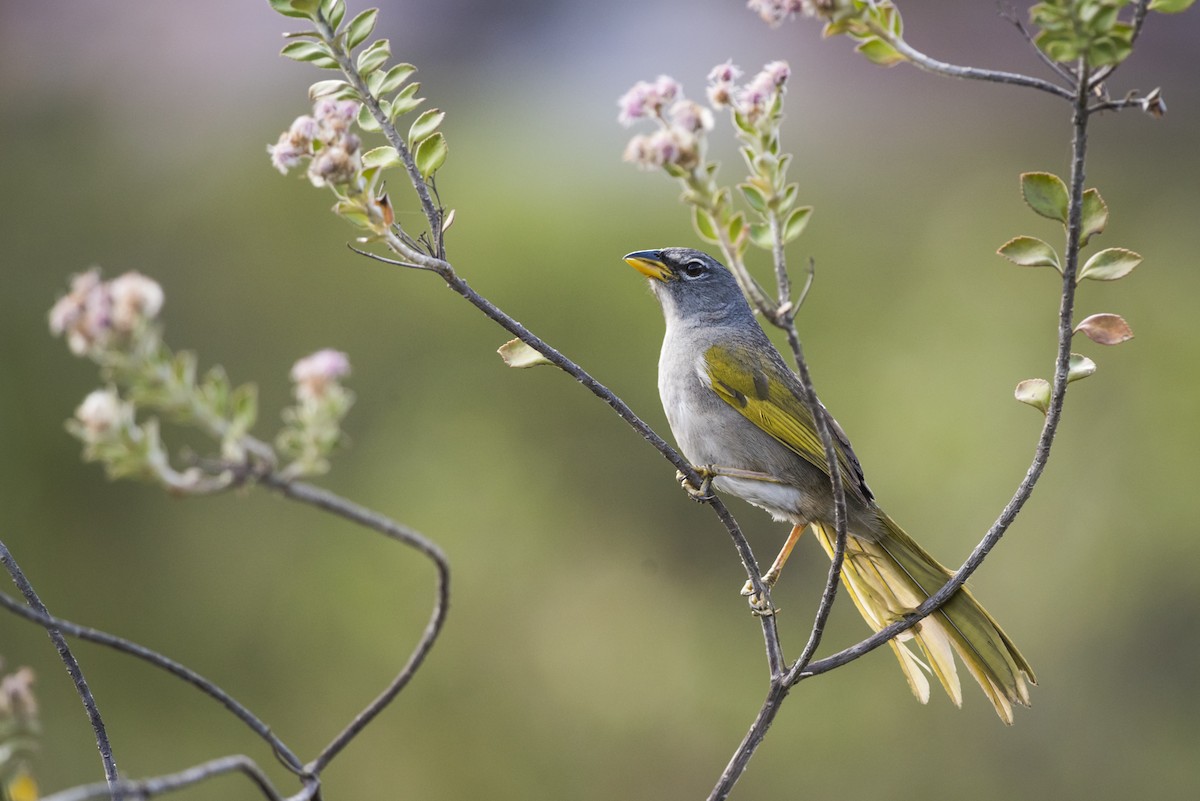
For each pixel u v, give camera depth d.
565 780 14.91
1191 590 15.41
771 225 4.18
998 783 14.62
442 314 16.66
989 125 21.55
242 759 3.63
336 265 17.14
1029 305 17.31
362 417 16.45
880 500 15.83
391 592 15.57
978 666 5.83
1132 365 16.70
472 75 22.80
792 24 23.86
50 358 16.48
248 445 3.80
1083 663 15.31
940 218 19.09
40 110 19.12
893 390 16.42
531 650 15.41
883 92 22.36
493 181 18.16
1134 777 14.99
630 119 4.11
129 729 14.74
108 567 15.49
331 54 4.61
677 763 14.91
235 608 15.49
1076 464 16.08
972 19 22.88
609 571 15.82
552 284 16.62
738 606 15.48
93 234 17.75
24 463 15.66
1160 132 21.55
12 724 3.94
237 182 18.00
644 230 17.11
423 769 14.91
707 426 7.26
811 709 14.88
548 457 16.16
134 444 3.57
